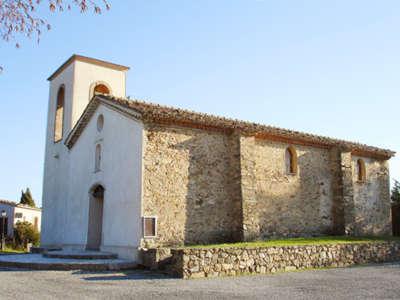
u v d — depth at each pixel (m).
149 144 15.48
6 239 32.66
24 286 10.30
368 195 23.06
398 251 17.91
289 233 18.91
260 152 18.72
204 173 16.75
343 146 21.11
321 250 15.07
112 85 24.42
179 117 16.02
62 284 10.65
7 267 14.14
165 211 15.39
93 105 19.00
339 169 20.95
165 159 15.78
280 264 13.86
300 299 8.93
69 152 21.58
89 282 11.02
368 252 16.61
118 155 16.78
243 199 16.88
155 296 9.13
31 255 17.81
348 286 10.66
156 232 14.95
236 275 12.67
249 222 16.84
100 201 18.91
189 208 16.05
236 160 17.30
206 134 17.16
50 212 23.23
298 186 19.77
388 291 9.95
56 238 22.08
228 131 17.75
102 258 15.30
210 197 16.70
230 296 9.21
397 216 26.17
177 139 16.28
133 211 15.20
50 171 23.95
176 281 11.32
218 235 16.61
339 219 20.59
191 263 12.06
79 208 19.62
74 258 15.38
